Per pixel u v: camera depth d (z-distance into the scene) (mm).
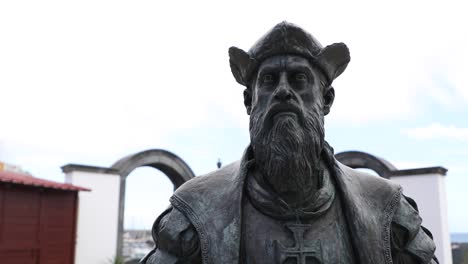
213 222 1717
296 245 1615
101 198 10883
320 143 1722
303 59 1747
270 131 1657
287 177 1636
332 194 1782
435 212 10273
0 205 8984
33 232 9484
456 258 11758
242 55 1826
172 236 1763
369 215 1752
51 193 9906
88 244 10547
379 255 1671
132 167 11523
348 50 1820
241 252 1669
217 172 1945
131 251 19078
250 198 1766
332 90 1905
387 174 11047
